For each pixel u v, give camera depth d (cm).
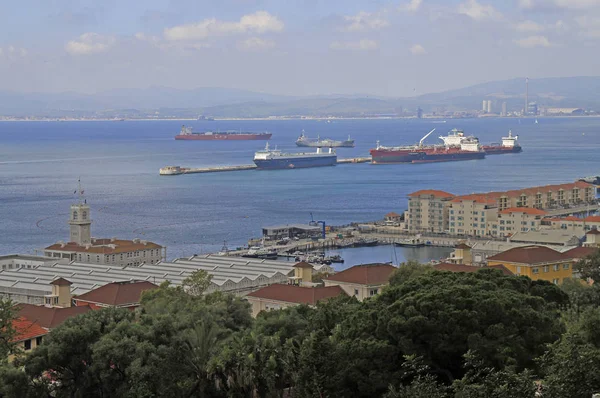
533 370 13612
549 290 18475
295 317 18200
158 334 16450
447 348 14662
